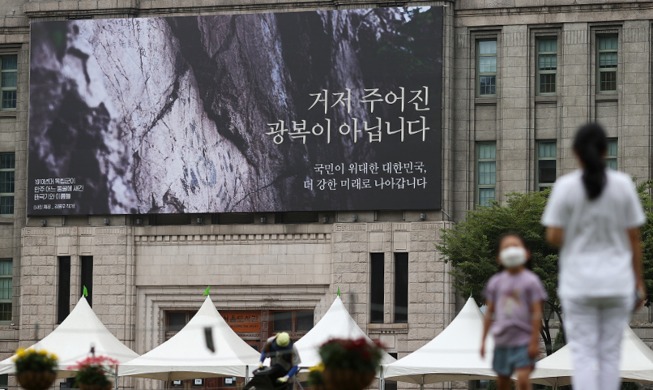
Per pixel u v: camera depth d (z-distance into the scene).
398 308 74.06
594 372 18.06
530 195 67.00
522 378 20.12
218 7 77.00
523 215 65.81
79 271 77.44
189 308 77.06
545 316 69.69
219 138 75.75
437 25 74.12
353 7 75.31
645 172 73.25
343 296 74.44
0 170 79.62
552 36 74.88
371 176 74.25
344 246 74.56
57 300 77.56
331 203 74.56
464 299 72.25
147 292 77.31
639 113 73.56
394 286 74.06
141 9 77.88
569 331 18.45
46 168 77.56
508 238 20.48
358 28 74.69
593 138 18.25
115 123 76.88
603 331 18.25
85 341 57.06
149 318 77.31
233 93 75.75
